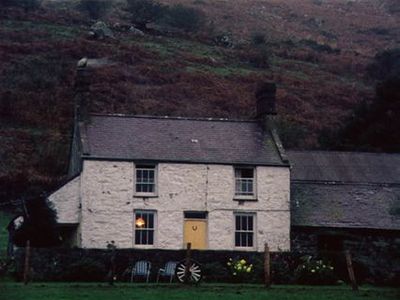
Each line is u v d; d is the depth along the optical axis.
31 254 30.00
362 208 38.72
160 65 85.31
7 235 42.09
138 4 121.19
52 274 29.89
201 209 36.84
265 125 41.00
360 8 179.00
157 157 36.91
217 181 37.25
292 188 39.84
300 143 61.47
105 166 36.28
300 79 92.19
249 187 37.72
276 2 170.88
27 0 108.56
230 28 133.25
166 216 36.50
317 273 30.94
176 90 76.94
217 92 78.69
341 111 80.50
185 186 36.94
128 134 38.59
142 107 69.56
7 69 72.94
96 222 35.72
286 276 31.00
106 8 121.81
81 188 36.00
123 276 30.38
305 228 37.38
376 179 42.28
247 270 30.66
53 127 61.66
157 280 30.36
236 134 40.25
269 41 121.25
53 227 34.19
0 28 89.69
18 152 55.41
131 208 36.19
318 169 42.78
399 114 58.72
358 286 30.45
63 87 70.12
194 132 39.88
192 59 92.38
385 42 140.38
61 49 83.25
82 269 29.95
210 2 156.50
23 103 64.81
